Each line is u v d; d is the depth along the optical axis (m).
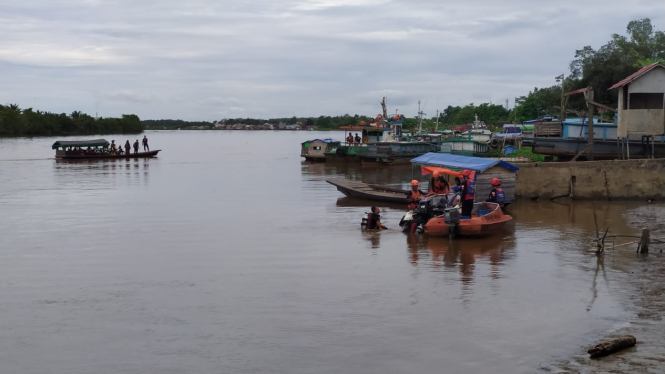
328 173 53.41
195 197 37.69
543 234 23.95
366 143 65.69
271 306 15.91
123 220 29.36
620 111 35.34
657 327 13.73
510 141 60.81
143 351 13.23
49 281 18.67
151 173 54.75
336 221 28.20
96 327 14.67
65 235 25.80
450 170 29.22
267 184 44.88
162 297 16.91
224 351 13.14
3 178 49.78
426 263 19.92
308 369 12.22
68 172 55.56
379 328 14.21
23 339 14.00
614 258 19.83
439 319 14.68
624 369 11.55
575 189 31.86
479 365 12.18
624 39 68.94
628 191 31.61
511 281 17.62
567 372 11.63
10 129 155.12
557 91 85.56
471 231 23.23
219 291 17.34
